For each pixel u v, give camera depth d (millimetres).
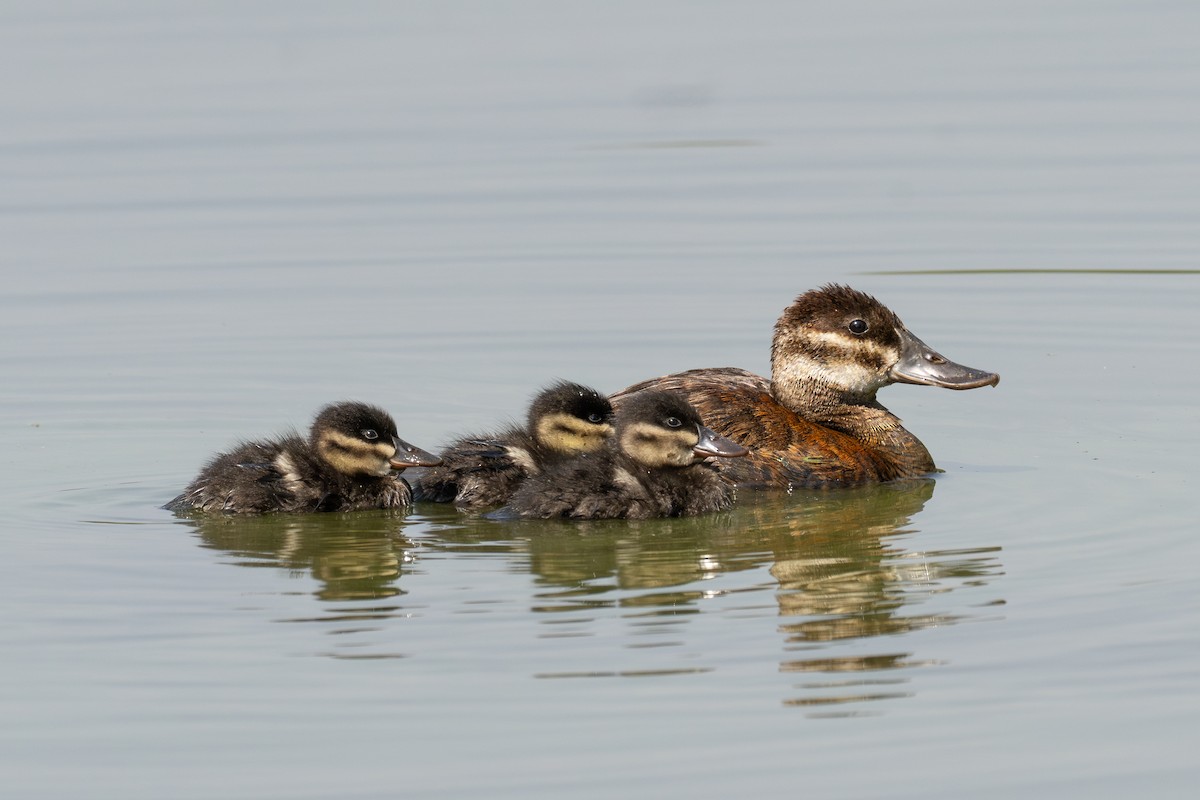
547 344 20547
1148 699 10625
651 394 15031
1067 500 14781
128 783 9750
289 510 14750
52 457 16625
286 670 11086
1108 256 23062
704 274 22891
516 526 14453
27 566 13156
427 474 15508
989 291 22125
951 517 14430
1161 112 28859
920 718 10422
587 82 31688
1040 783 9672
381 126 29391
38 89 31062
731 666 11117
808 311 16531
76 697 10773
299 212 25500
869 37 34844
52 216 25328
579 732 10227
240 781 9742
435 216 25312
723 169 27219
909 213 24969
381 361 20031
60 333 20922
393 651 11375
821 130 28859
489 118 29781
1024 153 27344
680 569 13109
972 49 33219
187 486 15500
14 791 9688
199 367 19797
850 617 11938
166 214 25391
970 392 18859
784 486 15578
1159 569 12750
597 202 25891
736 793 9586
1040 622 11750
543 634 11625
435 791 9609
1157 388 18547
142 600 12367
